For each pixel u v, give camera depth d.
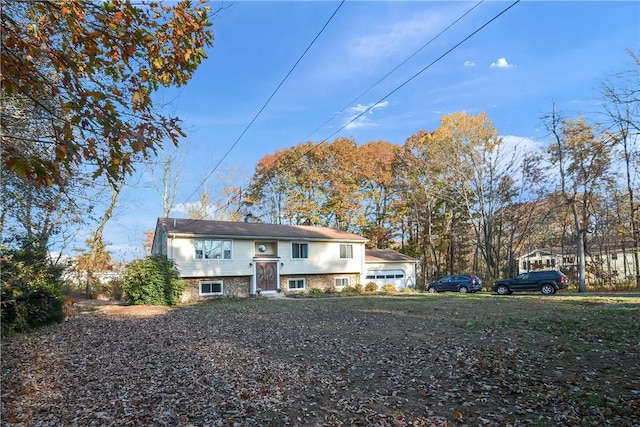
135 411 5.48
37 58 3.19
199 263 24.95
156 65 3.43
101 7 3.19
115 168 3.07
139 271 21.38
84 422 5.12
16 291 10.96
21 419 5.23
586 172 28.38
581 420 4.77
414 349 8.73
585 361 7.19
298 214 42.00
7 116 4.59
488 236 36.00
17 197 8.67
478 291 30.14
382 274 34.06
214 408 5.57
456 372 6.91
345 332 11.18
